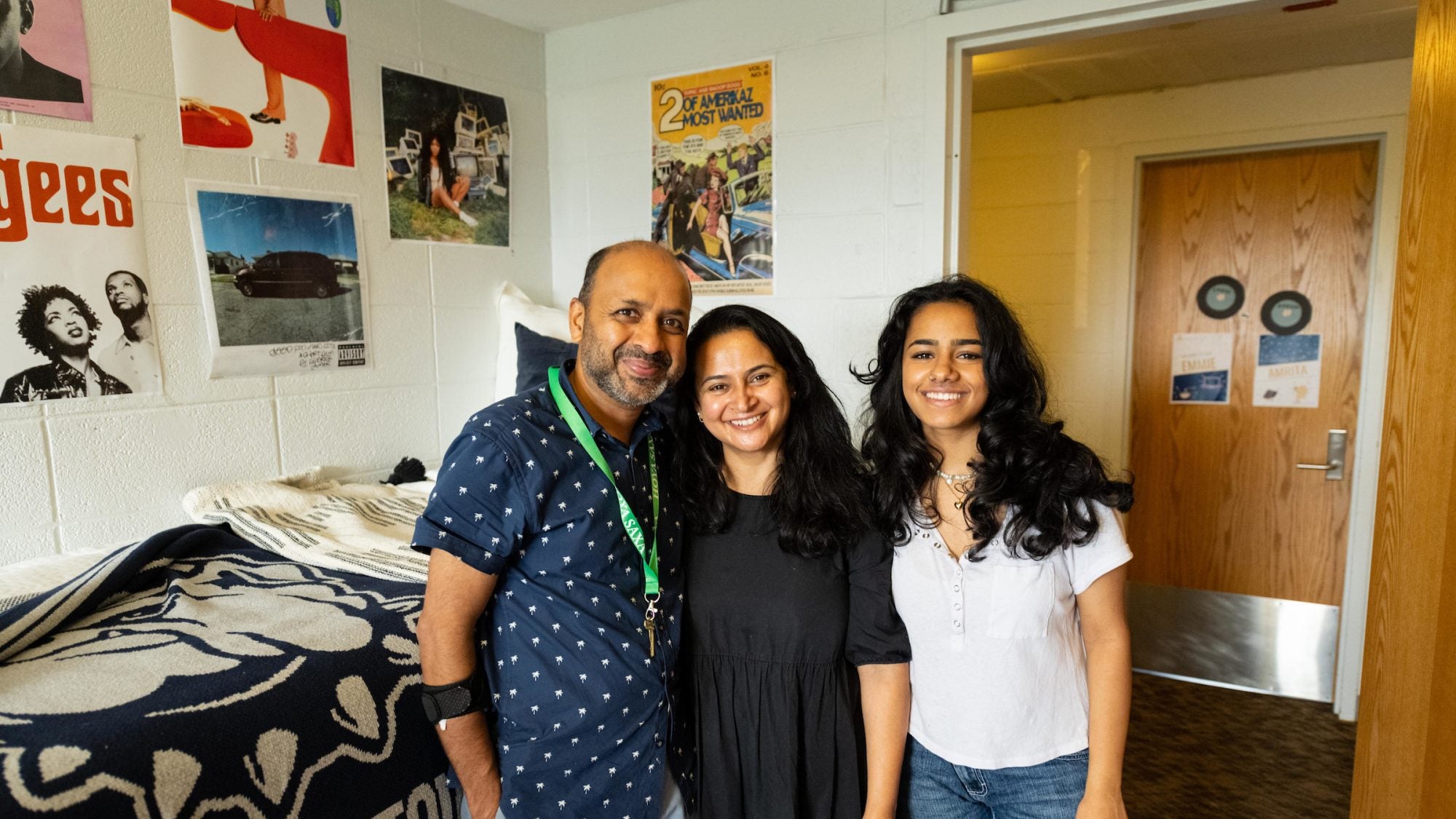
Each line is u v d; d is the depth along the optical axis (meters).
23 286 1.71
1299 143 2.98
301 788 1.23
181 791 1.09
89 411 1.83
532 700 1.18
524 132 2.88
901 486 1.27
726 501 1.31
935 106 2.26
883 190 2.38
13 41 1.66
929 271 2.33
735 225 2.64
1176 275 3.29
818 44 2.43
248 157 2.09
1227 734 2.86
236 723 1.18
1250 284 3.16
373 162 2.40
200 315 2.01
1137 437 3.42
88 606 1.47
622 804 1.22
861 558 1.28
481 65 2.71
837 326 2.50
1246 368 3.19
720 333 1.25
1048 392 1.31
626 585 1.23
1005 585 1.19
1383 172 2.86
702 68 2.63
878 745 1.25
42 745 1.04
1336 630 3.10
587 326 1.20
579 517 1.18
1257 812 2.36
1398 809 1.73
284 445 2.22
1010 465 1.18
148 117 1.89
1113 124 3.27
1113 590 1.19
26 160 1.69
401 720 1.40
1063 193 3.40
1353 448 3.01
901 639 1.25
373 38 2.37
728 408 1.22
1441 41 1.60
